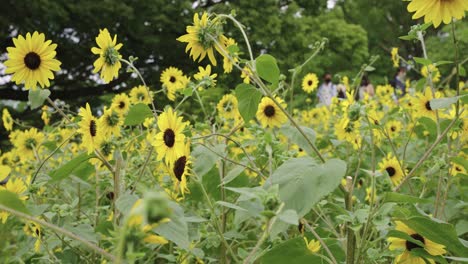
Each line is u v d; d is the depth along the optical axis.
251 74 2.33
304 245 2.06
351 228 1.87
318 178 1.79
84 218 2.86
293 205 1.77
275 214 1.45
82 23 12.77
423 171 3.45
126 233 1.17
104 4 12.41
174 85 3.69
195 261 2.62
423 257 2.06
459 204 2.80
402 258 2.12
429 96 3.41
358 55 19.92
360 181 4.03
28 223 2.23
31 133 4.32
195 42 2.45
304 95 8.70
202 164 2.24
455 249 1.94
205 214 2.62
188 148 2.15
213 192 2.72
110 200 3.20
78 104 14.95
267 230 1.48
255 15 14.45
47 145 3.84
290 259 2.10
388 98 7.42
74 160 2.59
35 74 2.53
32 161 4.41
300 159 1.86
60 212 2.33
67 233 1.50
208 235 2.37
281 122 3.23
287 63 15.41
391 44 30.78
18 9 12.30
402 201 1.85
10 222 2.31
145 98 4.23
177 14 13.32
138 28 12.81
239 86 2.27
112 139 2.71
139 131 3.56
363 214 1.88
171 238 1.60
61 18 12.38
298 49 16.08
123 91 14.66
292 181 1.81
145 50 13.39
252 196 1.50
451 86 11.62
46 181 2.65
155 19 12.92
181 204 2.61
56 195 3.35
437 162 2.68
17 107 14.48
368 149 4.14
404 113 4.23
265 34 14.52
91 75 14.87
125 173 2.72
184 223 1.65
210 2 15.06
